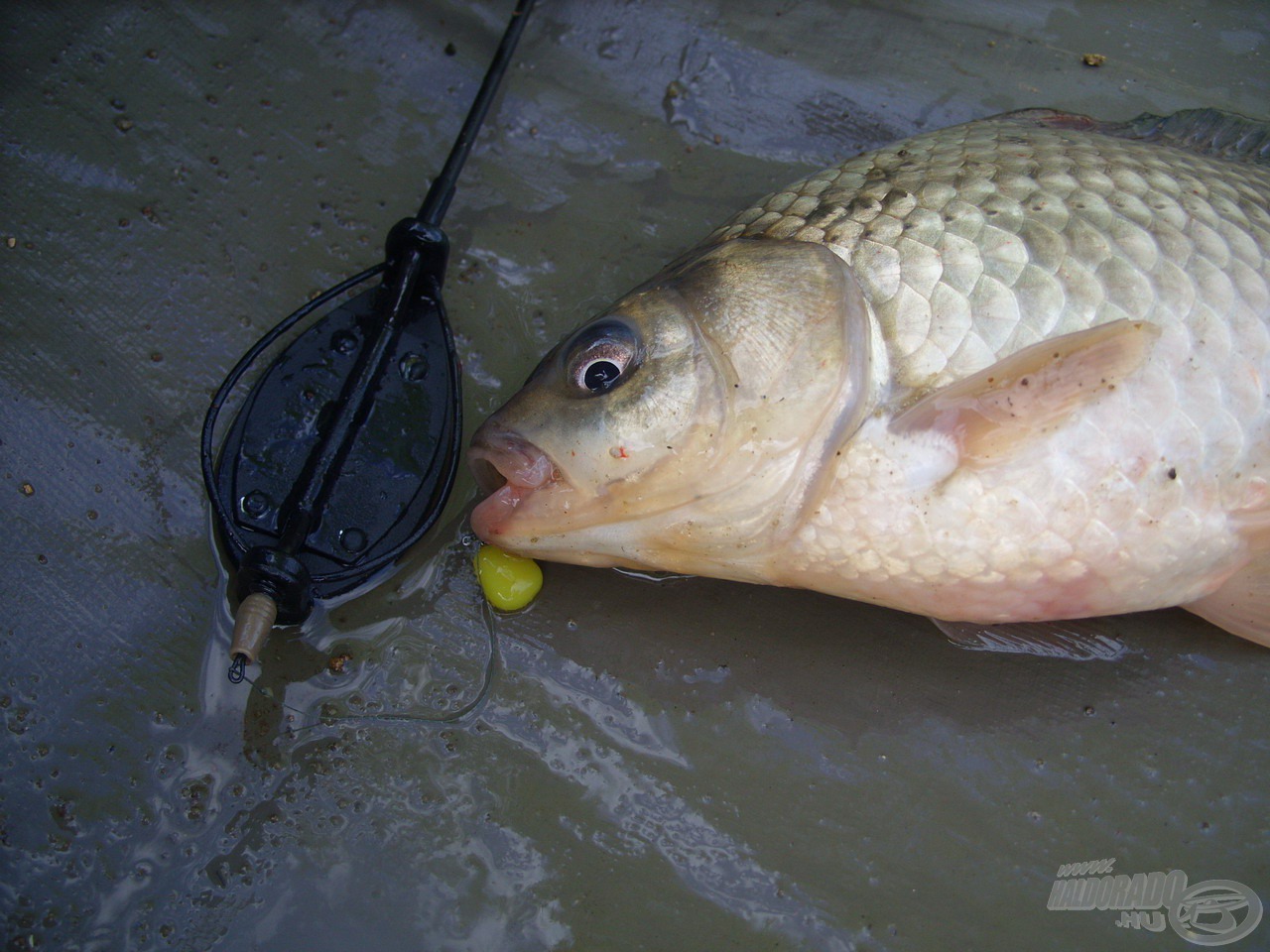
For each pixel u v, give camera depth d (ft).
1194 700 0.71
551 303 0.80
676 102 0.88
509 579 0.70
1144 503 0.65
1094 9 0.92
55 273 0.77
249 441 0.70
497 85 0.81
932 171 0.68
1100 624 0.72
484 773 0.67
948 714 0.70
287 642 0.69
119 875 0.64
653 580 0.72
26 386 0.73
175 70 0.84
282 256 0.80
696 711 0.70
